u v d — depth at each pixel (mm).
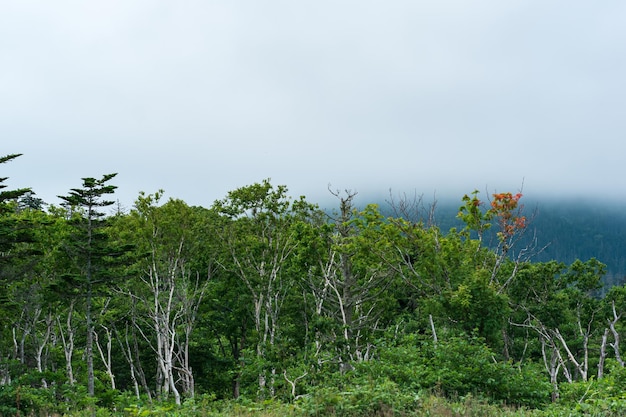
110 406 28016
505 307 27484
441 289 29000
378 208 31922
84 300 32469
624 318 40969
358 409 13781
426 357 20906
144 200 36906
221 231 40031
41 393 25562
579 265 40094
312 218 40188
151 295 39062
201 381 43656
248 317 42719
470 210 30219
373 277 35188
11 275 27828
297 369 28422
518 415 14656
